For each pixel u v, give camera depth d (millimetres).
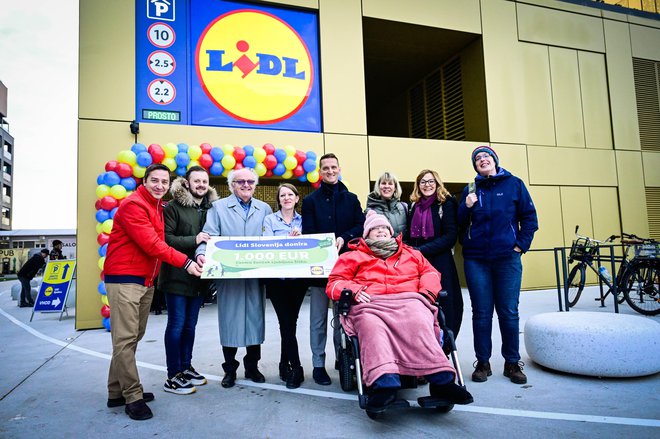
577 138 10281
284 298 3379
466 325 5711
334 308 3295
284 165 7488
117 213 2842
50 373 3879
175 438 2404
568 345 3316
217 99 7648
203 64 7625
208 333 5680
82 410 2893
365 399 2463
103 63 7070
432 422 2539
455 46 10266
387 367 2408
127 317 2803
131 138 7074
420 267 3109
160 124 7258
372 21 8992
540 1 10281
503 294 3355
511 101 9773
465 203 3453
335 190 3693
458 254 10609
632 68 11062
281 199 3619
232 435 2428
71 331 6398
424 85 12086
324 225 3572
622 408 2666
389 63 11195
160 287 3287
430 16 9273
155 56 7371
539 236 9703
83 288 6613
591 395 2922
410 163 8891
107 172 6375
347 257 3092
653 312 5715
